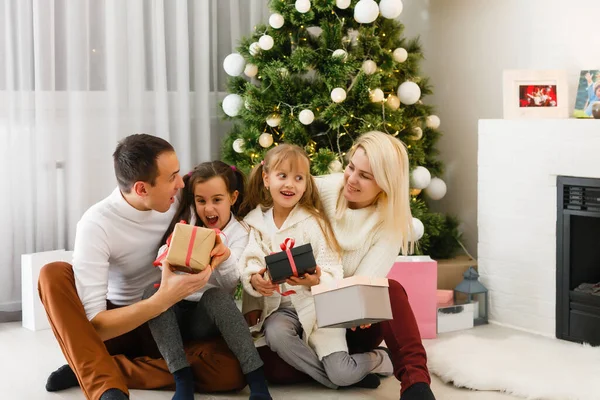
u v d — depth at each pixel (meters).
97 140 3.19
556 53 3.09
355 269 2.27
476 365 2.39
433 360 2.45
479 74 3.48
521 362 2.44
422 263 2.77
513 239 2.95
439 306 2.94
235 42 3.50
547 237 2.83
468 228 3.58
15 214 3.04
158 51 3.27
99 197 3.20
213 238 1.96
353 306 1.95
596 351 2.58
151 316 1.96
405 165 2.18
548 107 2.97
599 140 2.63
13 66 3.00
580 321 2.73
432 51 3.75
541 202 2.84
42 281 2.00
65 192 3.13
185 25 3.33
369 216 2.23
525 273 2.91
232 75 3.25
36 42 3.00
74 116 3.11
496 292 3.03
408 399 1.98
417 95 3.22
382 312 1.97
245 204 2.37
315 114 3.13
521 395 2.21
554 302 2.81
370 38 3.12
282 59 3.21
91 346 1.95
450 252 3.47
